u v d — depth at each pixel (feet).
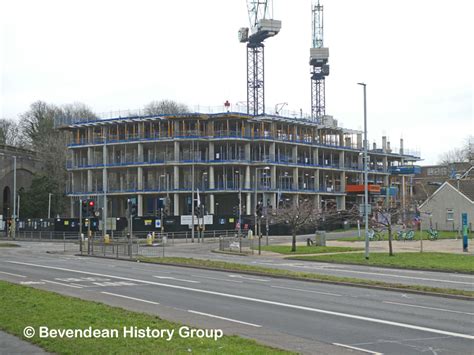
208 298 64.34
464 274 95.50
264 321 48.78
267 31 389.60
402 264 108.88
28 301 54.49
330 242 196.85
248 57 399.44
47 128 383.45
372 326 46.52
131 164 301.43
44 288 73.61
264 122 311.27
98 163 318.65
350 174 368.48
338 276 89.10
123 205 316.40
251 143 308.60
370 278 87.20
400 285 73.46
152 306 57.06
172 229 258.78
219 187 303.07
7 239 268.62
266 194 307.58
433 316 51.67
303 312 53.93
